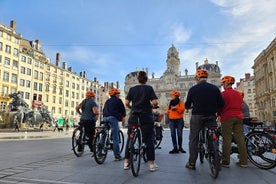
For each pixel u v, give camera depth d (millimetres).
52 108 62062
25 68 53344
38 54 59000
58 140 13352
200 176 4160
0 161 5664
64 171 4520
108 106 6016
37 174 4258
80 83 75312
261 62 50625
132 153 4145
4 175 4168
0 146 9609
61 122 59719
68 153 7215
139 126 4648
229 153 5027
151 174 4316
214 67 75688
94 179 3918
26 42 58219
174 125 7469
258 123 5422
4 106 46438
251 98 84938
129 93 4891
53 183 3684
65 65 68875
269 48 44531
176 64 83125
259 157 5477
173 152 7277
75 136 6590
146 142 4676
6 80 47750
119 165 5184
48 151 7777
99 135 5508
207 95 4680
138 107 4691
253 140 5164
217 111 5164
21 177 4043
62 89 66375
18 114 29391
